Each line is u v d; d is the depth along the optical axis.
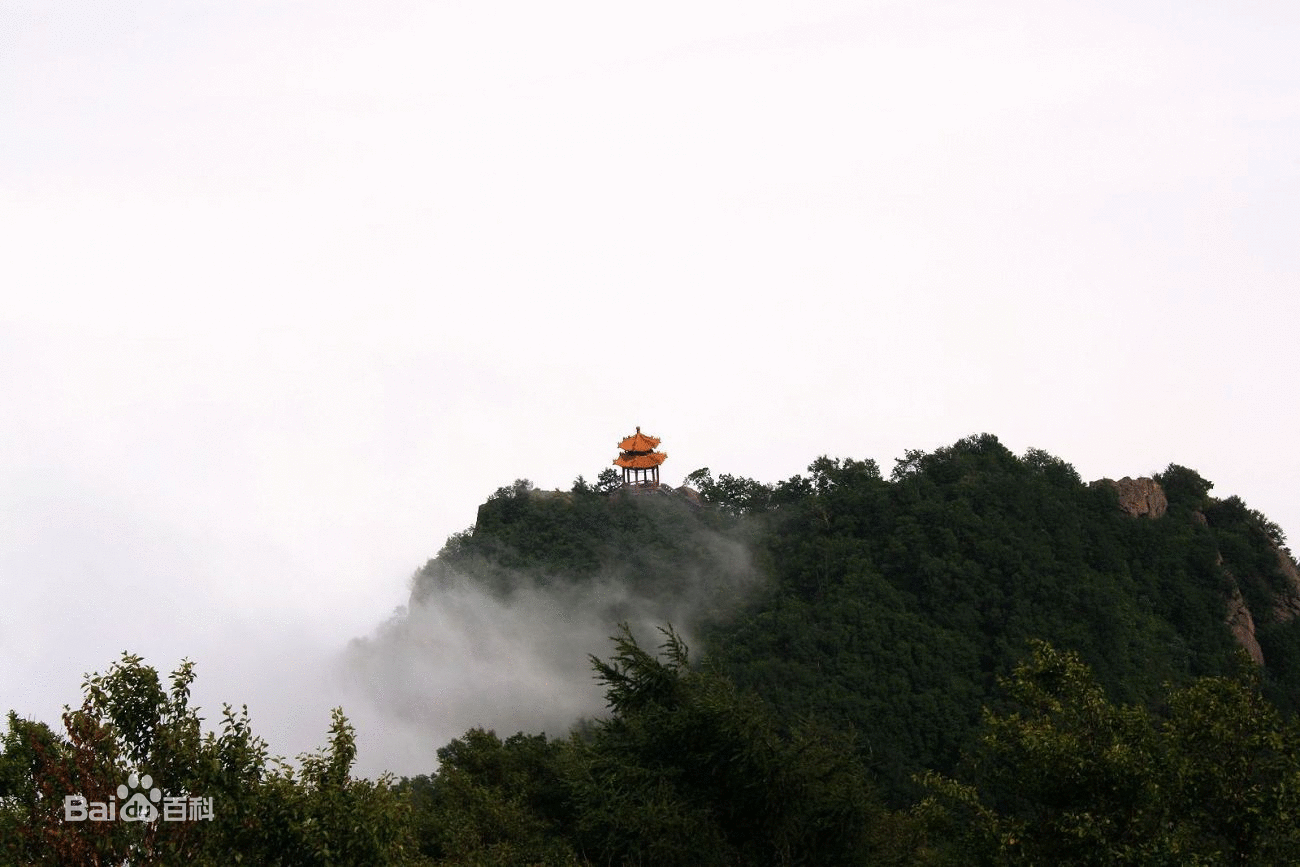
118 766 22.69
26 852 21.31
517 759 46.22
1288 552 98.38
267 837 22.72
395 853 23.98
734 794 31.97
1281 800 25.36
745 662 79.56
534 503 116.00
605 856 32.91
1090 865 25.73
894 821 35.16
